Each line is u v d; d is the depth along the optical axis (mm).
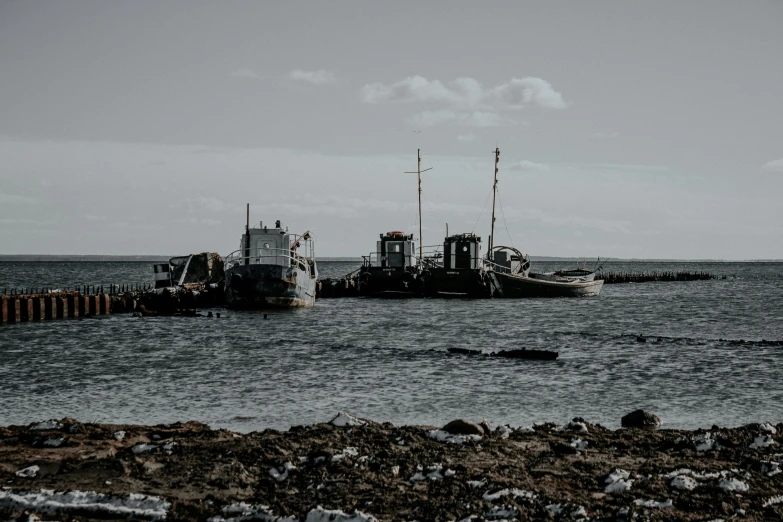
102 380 24641
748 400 21719
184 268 70875
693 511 10750
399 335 40562
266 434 14875
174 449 13352
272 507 10539
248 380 24625
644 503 10992
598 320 52219
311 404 20562
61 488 11359
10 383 24031
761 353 32625
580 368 27688
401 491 11398
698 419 19094
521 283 75312
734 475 12234
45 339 37219
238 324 46375
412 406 20422
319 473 12141
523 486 11672
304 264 58312
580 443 14484
